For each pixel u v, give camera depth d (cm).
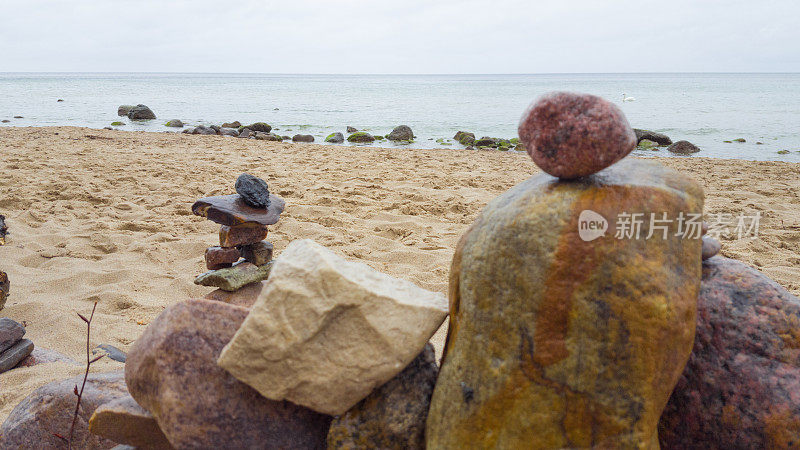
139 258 529
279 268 179
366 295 175
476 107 3544
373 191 842
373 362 179
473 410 166
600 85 8750
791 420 174
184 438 178
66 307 413
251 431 187
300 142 1773
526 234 160
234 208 324
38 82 8369
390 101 4203
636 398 154
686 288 162
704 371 186
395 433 186
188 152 1219
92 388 242
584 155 156
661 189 162
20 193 753
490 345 166
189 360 183
